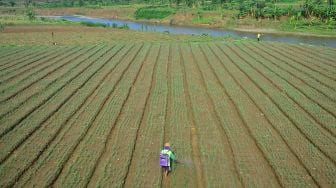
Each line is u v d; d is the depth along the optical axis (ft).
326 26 323.37
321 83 109.50
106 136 72.54
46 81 110.73
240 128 76.95
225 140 72.33
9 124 76.84
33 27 294.25
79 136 72.33
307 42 258.37
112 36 239.91
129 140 70.95
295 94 98.02
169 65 137.59
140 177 58.65
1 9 570.46
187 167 62.34
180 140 71.10
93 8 551.18
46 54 156.56
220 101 93.61
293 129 75.41
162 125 78.02
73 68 128.47
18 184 56.03
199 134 73.67
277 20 355.36
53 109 86.22
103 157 65.36
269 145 68.28
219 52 165.27
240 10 387.34
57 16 525.75
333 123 78.02
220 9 429.79
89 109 87.25
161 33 265.75
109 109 87.25
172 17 424.87
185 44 192.65
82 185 55.93
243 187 56.18
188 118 83.46
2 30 268.00
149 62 141.38
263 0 466.70
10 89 101.81
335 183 55.83
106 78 115.96
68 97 95.81
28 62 138.62
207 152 66.13
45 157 64.18
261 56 155.02
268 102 92.12
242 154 65.72
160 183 57.21
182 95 99.14
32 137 71.67
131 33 260.01
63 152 65.92
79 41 212.02
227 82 110.73
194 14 414.21
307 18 348.18
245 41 208.33
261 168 61.36
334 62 141.28
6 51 164.45
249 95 97.96
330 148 66.64
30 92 99.30
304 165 61.00
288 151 66.39
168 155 59.16
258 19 363.56
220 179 57.88
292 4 425.28
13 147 67.05
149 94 100.63
